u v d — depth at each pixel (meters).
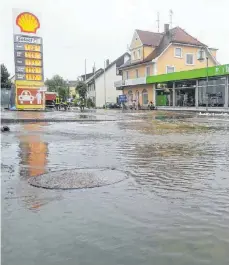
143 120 23.48
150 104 48.47
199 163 7.23
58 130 16.03
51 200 4.63
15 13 38.72
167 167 6.84
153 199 4.64
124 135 13.38
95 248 3.15
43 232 3.53
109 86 70.31
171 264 2.84
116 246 3.18
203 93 40.28
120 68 58.19
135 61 54.81
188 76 40.59
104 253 3.05
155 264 2.84
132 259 2.93
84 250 3.12
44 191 5.09
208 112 35.75
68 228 3.63
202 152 8.77
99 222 3.79
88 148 9.77
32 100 41.31
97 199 4.66
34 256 3.02
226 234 3.42
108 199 4.65
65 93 86.38
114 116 29.16
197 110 39.81
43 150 9.46
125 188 5.23
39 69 40.94
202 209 4.19
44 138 12.53
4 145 10.59
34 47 40.19
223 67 35.44
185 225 3.67
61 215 4.03
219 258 2.93
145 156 8.24
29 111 40.84
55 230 3.58
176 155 8.33
